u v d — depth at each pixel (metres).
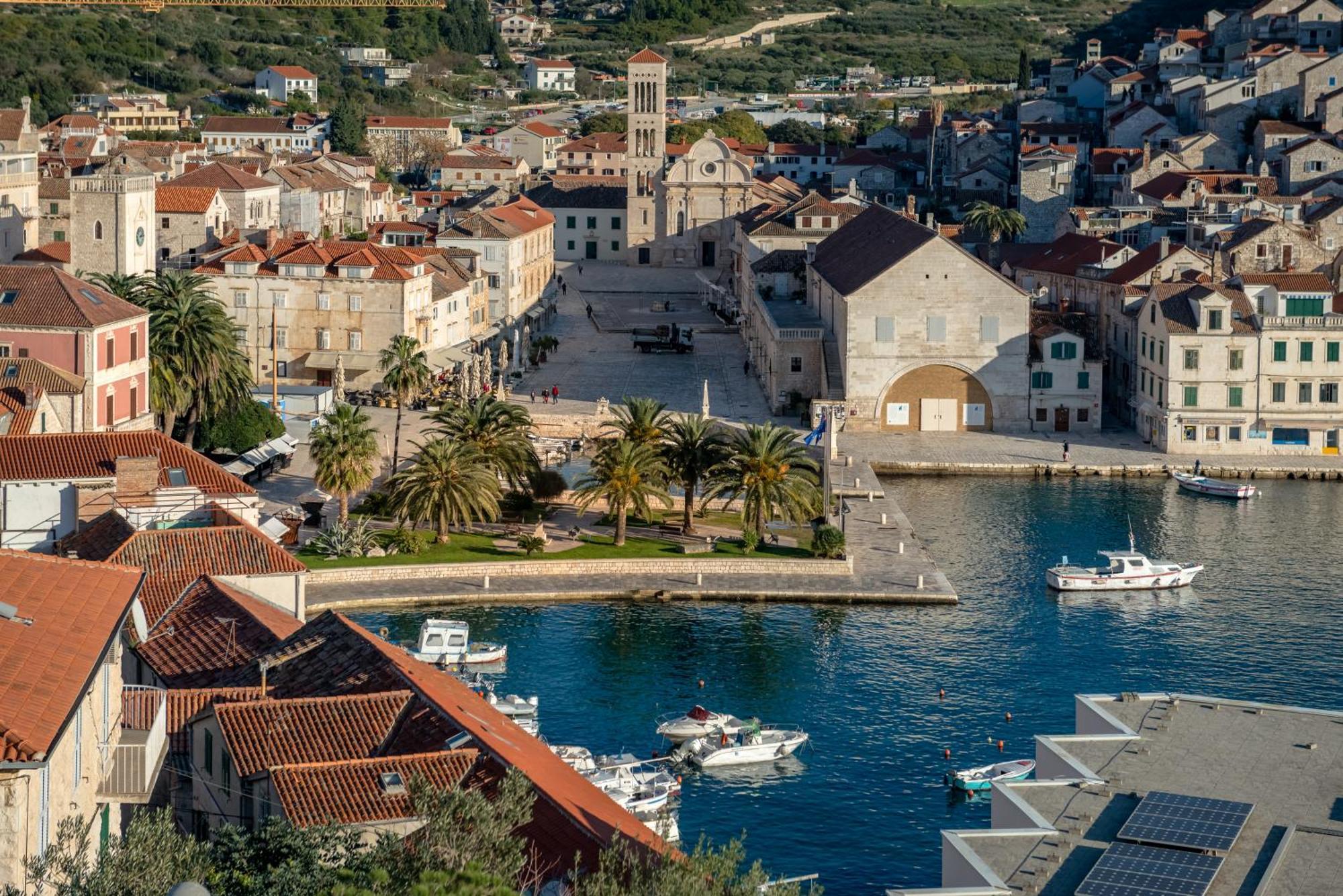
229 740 98.81
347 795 92.81
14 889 68.06
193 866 72.81
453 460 193.12
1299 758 101.38
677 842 116.44
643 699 154.00
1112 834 91.81
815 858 124.00
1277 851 88.44
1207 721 107.25
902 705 153.12
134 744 87.31
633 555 195.38
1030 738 145.25
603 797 103.38
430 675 117.44
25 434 177.50
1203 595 188.25
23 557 90.81
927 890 85.88
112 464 157.38
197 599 130.75
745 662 164.25
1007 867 88.00
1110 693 156.00
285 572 139.25
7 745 68.88
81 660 80.44
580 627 174.88
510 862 74.00
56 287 199.38
